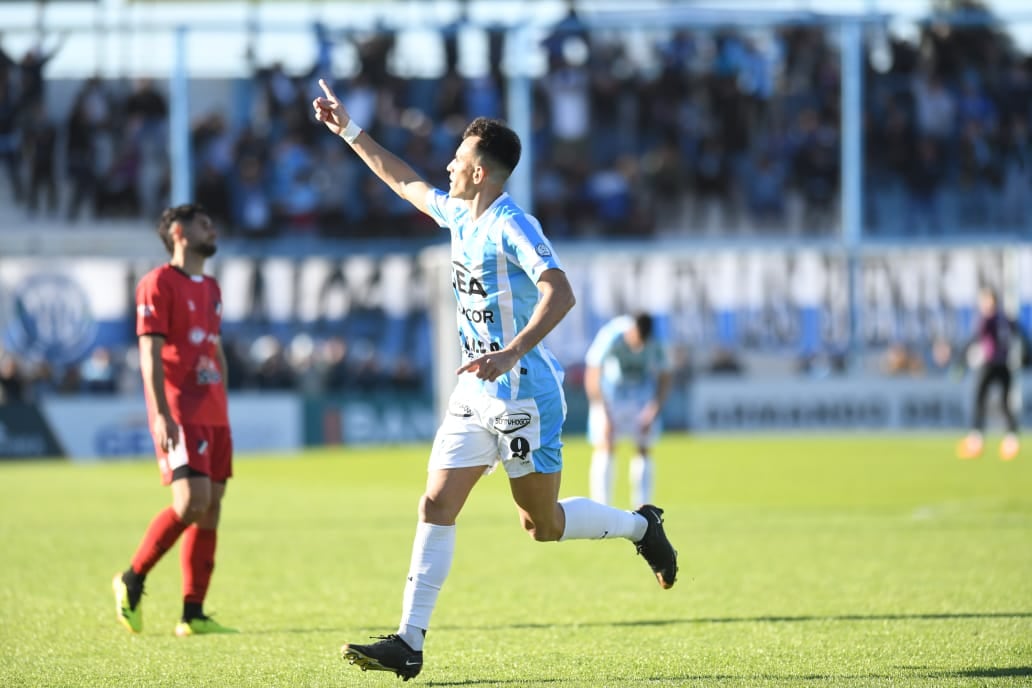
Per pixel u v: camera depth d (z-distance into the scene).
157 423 23.97
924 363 97.50
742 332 97.06
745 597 28.44
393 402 89.94
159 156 99.56
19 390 85.81
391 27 88.56
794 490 55.56
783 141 103.00
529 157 89.88
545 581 31.39
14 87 97.38
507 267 19.67
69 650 22.95
